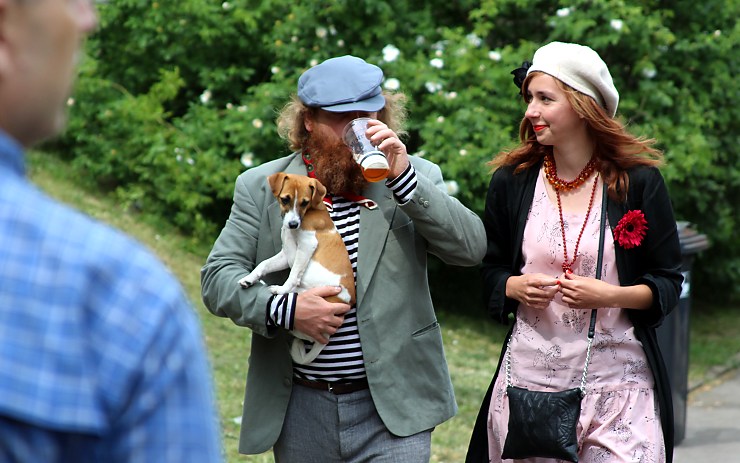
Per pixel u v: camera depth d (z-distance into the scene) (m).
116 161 15.84
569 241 5.61
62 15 1.98
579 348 5.54
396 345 5.23
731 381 13.99
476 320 16.02
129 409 1.90
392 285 5.25
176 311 1.95
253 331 5.34
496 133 13.88
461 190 13.83
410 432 5.21
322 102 5.17
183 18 16.06
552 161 5.79
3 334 1.83
